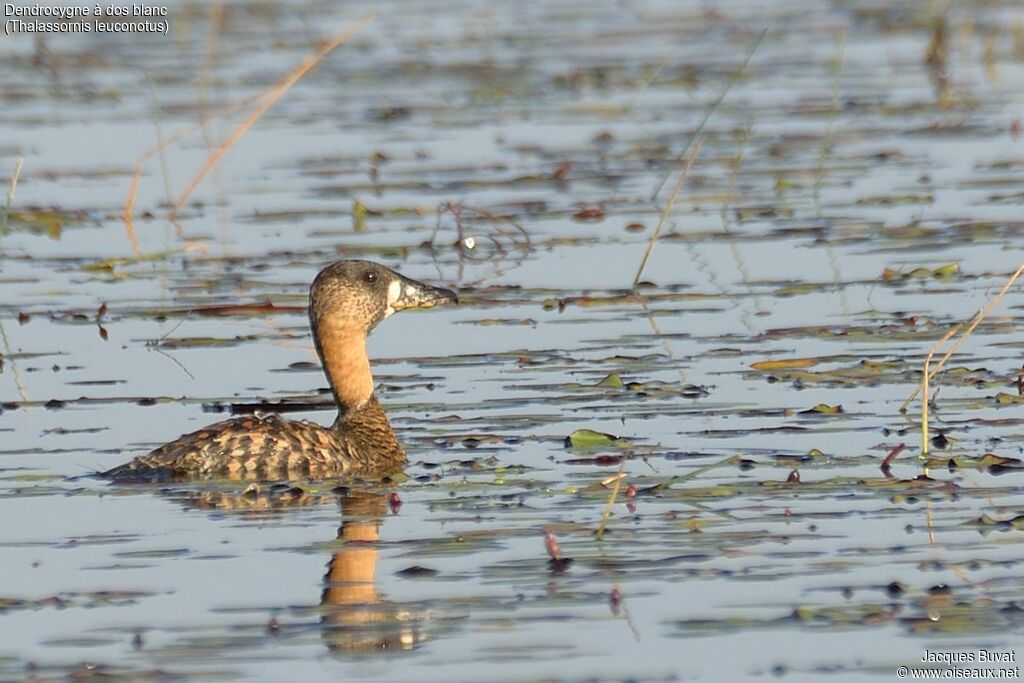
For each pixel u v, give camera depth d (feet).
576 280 66.90
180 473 45.24
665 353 56.44
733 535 39.93
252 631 35.09
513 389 53.01
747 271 67.21
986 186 80.38
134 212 79.66
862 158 87.61
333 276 48.96
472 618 35.53
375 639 34.45
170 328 61.46
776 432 48.11
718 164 87.15
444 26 128.36
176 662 33.63
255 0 132.46
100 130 96.48
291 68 108.37
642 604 36.11
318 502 43.32
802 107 100.12
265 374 55.88
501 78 109.09
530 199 80.59
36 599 36.94
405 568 38.34
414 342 59.00
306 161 89.92
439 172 86.79
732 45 119.14
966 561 38.06
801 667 33.32
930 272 65.26
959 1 127.34
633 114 99.71
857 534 39.83
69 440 48.78
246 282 67.00
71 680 32.89
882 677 32.89
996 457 44.73
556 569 38.09
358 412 48.39
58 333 60.70
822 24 126.93
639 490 43.16
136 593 37.17
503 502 42.78
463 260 70.64
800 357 55.31
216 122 98.22
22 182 85.51
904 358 55.01
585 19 131.03
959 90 103.09
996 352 55.52
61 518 42.22
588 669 33.22
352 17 127.24
